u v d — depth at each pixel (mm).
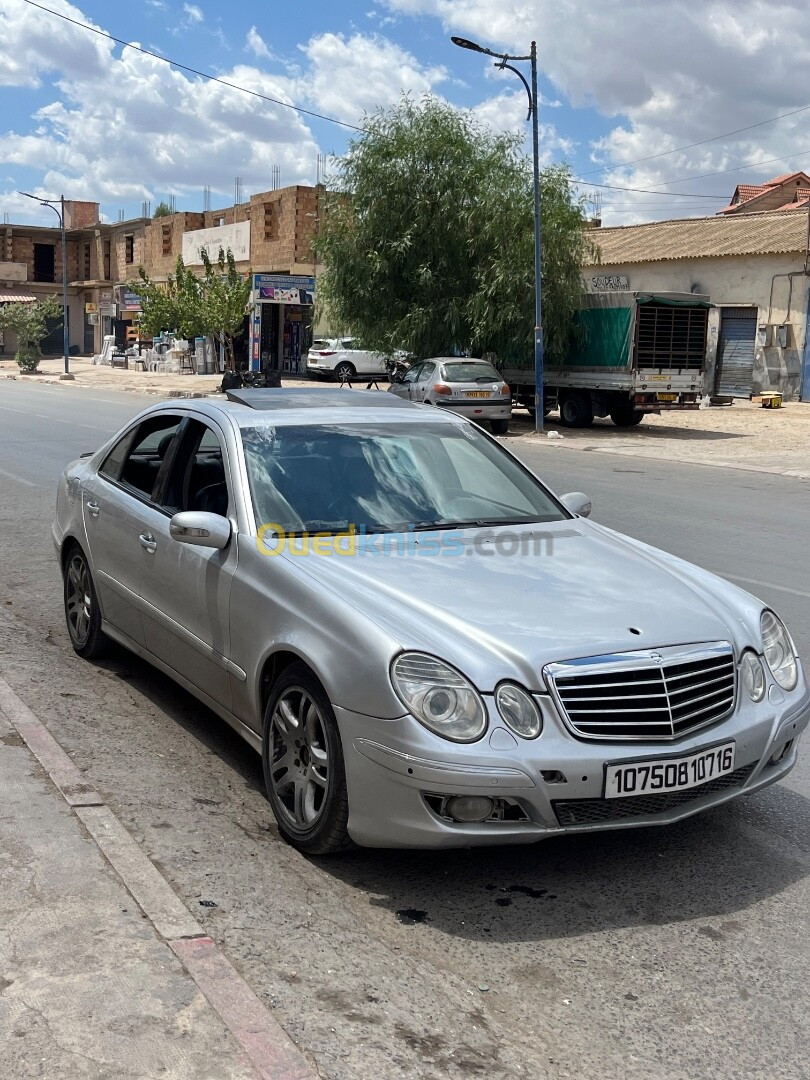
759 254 30078
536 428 23156
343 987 2979
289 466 4633
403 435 5055
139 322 40281
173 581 4688
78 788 3988
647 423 25688
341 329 26938
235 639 4156
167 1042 2543
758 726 3684
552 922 3438
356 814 3473
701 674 3605
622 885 3693
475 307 24172
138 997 2707
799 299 29578
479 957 3221
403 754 3314
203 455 4918
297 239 40375
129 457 5605
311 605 3748
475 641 3482
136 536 5102
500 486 5016
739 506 13023
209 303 38500
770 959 3252
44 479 13500
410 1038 2766
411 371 23422
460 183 24953
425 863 3820
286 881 3611
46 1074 2408
